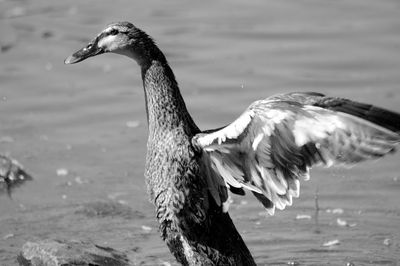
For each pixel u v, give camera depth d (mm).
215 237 10039
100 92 17047
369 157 8344
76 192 13367
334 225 12297
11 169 13781
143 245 11797
